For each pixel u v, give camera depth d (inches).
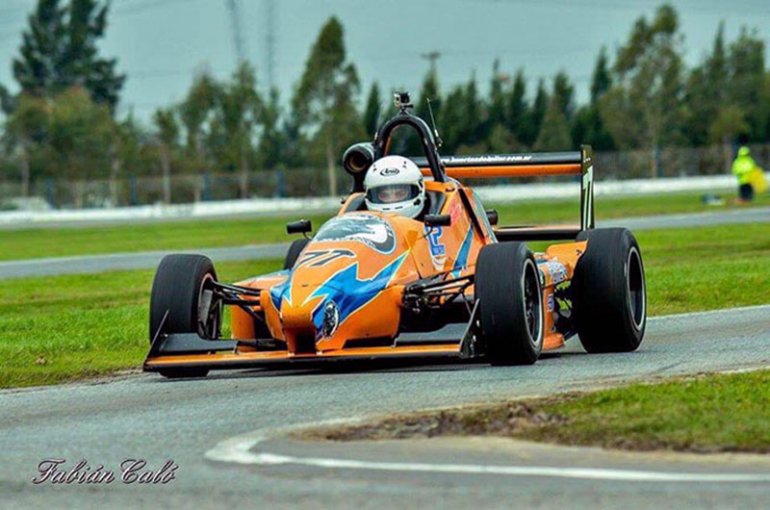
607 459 1013.8
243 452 1076.5
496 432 1104.8
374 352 1449.3
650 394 1241.4
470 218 1747.0
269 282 1640.0
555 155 1894.7
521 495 918.4
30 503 965.2
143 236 5831.7
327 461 1030.4
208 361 1501.0
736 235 4212.6
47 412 1355.8
